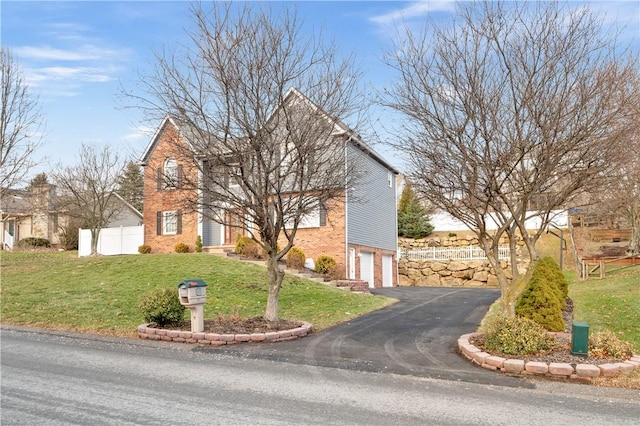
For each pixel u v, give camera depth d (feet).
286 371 27.22
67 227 123.95
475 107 30.53
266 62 36.40
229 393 22.95
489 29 31.04
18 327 38.78
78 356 30.25
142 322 39.86
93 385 23.94
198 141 37.22
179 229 90.43
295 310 47.37
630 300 47.34
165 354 31.14
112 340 34.96
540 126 28.89
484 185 31.83
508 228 33.94
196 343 34.04
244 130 36.04
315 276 69.00
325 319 43.96
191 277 57.26
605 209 70.79
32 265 71.05
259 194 36.86
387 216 95.91
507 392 23.68
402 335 37.47
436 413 20.53
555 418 20.11
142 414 19.81
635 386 24.41
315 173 37.99
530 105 29.19
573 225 106.22
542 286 37.96
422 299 60.64
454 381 25.43
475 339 32.96
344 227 75.87
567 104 29.19
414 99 32.17
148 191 93.09
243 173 36.42
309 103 37.42
